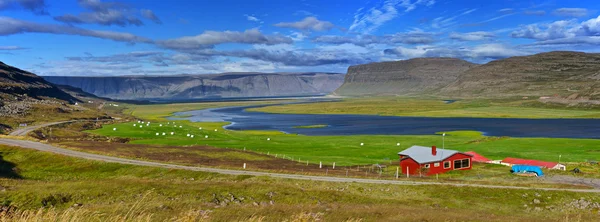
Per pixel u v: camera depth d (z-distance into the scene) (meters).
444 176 71.94
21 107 199.25
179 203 41.19
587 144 118.25
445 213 41.59
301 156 96.81
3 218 19.42
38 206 37.84
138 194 44.88
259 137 143.62
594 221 41.97
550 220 40.84
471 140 131.00
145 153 86.25
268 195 48.81
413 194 55.09
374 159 94.69
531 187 59.31
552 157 96.56
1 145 78.94
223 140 129.75
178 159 80.19
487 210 48.34
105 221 22.81
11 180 47.91
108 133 142.25
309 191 51.66
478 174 73.81
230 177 61.59
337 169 76.44
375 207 44.19
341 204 45.88
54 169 67.06
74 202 40.94
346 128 188.62
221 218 31.12
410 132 166.75
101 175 63.44
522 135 150.00
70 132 139.00
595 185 62.88
